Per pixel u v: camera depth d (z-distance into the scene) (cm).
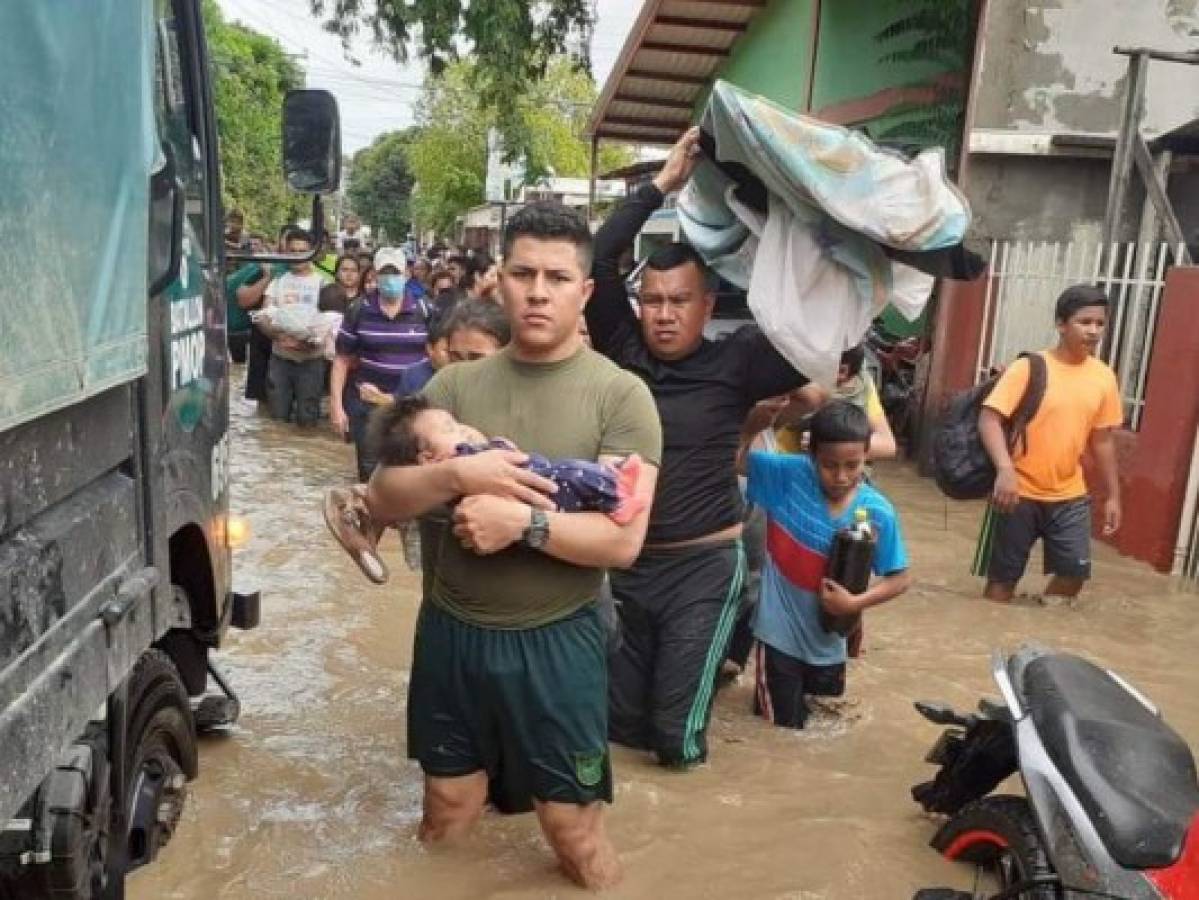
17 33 162
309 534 713
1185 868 233
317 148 373
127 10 210
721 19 1745
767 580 436
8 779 170
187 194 307
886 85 1270
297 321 1093
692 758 396
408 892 312
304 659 494
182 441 291
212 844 331
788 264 366
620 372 304
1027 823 301
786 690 437
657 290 381
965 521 827
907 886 326
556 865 328
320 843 336
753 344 390
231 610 386
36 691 181
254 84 3341
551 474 282
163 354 270
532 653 294
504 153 1795
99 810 231
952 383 997
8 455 175
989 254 1023
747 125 345
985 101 1046
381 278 774
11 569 173
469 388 309
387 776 383
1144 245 798
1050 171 1043
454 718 311
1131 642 561
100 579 216
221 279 351
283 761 391
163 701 287
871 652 531
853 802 378
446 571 299
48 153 174
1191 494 680
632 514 286
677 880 325
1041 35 1039
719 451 391
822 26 1484
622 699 409
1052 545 609
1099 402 593
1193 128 931
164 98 297
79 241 188
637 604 395
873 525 420
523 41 1708
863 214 349
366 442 309
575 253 294
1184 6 1038
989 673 508
